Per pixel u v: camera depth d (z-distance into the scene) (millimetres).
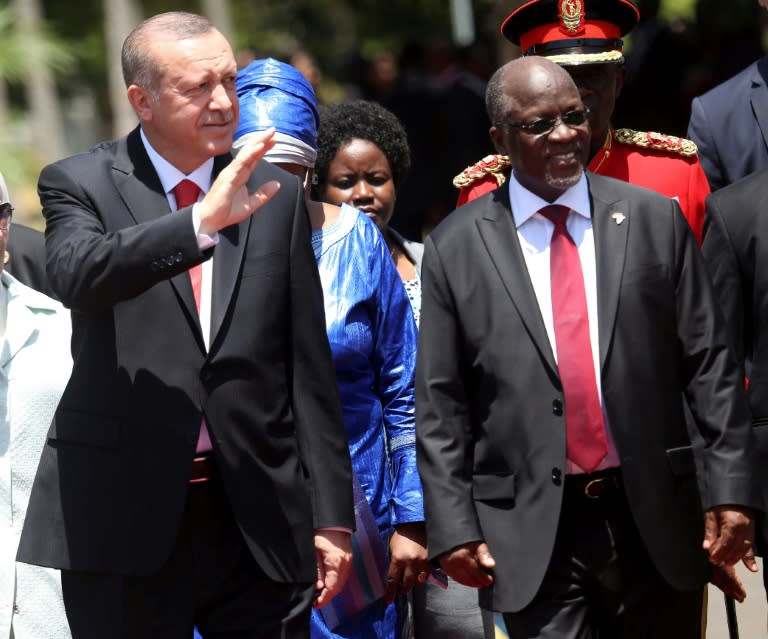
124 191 15312
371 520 17641
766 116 20375
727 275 17562
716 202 17734
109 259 14266
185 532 15250
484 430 16406
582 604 16281
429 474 16312
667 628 16422
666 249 16328
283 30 105062
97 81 101375
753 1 39594
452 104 42594
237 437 15117
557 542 16203
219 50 14930
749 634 23578
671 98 36625
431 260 16672
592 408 16062
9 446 17641
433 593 19297
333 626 17641
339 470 15664
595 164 19359
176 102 14844
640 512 15938
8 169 60000
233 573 15391
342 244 18062
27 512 15367
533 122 16031
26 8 73938
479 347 16359
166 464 15000
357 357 17797
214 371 15078
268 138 14250
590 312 16250
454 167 42688
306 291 15602
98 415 15117
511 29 19391
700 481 16453
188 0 95500
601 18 19062
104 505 15055
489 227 16531
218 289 15172
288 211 15617
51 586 17500
